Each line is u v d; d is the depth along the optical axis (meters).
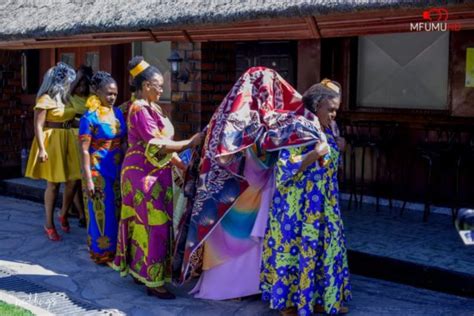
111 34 7.73
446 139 7.96
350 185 8.64
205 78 7.89
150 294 5.64
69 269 6.39
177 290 5.81
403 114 8.33
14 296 5.60
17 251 6.98
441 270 5.75
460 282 5.64
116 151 6.47
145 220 5.55
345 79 8.84
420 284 5.89
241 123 5.20
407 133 8.32
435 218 7.72
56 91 7.18
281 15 5.65
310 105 5.11
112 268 6.25
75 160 7.35
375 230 7.16
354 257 6.34
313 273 4.94
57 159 7.20
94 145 6.38
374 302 5.46
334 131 5.34
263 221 5.23
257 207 5.35
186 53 7.96
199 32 7.09
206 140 5.39
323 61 8.73
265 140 5.04
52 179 7.17
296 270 5.01
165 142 5.44
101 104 6.44
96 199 6.41
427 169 8.17
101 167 6.38
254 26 6.43
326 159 4.93
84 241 7.36
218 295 5.53
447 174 8.02
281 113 5.14
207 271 5.58
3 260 6.66
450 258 6.08
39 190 9.67
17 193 10.11
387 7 5.02
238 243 5.42
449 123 7.96
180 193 5.99
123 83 10.75
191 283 5.99
